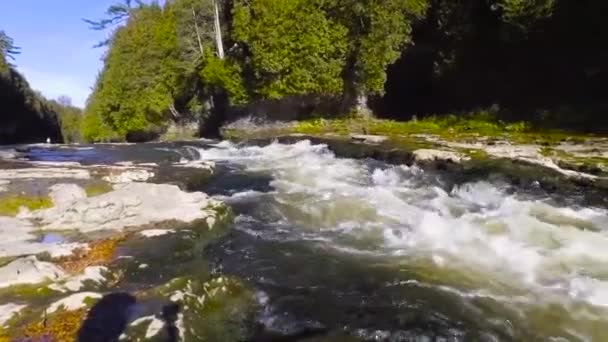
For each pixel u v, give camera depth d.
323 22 27.58
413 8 27.92
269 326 5.70
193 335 5.25
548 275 7.05
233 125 31.95
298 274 7.30
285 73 28.36
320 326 5.69
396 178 13.89
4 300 5.81
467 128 21.83
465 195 11.89
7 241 8.13
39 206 10.17
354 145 17.89
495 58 26.52
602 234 8.51
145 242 8.30
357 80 29.23
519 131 19.58
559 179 11.16
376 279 7.09
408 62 31.56
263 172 15.44
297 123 28.89
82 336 4.96
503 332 5.57
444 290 6.66
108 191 11.14
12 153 20.33
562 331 5.59
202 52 34.50
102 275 6.75
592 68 21.27
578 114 20.19
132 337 4.96
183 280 6.37
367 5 27.34
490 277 7.07
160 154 19.56
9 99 73.88
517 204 10.51
